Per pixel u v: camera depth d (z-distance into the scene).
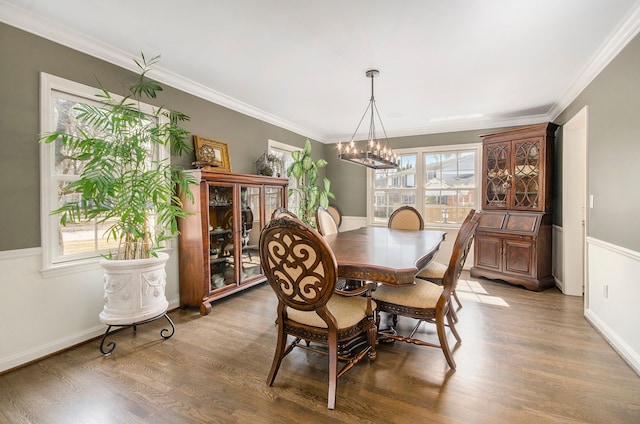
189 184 3.01
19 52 2.06
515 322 2.76
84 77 2.41
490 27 2.15
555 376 1.91
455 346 2.30
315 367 2.04
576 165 3.57
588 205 2.82
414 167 5.43
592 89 2.78
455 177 5.11
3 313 2.01
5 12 1.96
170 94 3.11
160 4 1.93
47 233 2.21
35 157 2.15
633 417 1.54
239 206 3.42
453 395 1.72
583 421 1.51
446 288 2.02
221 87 3.38
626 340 2.15
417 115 4.45
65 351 2.27
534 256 3.73
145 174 2.42
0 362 1.98
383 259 1.95
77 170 2.43
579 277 3.56
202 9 1.98
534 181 3.89
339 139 6.05
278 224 1.51
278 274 1.66
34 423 1.54
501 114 4.39
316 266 1.52
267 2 1.90
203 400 1.70
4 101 2.00
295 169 4.61
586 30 2.18
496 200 4.23
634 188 2.07
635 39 2.06
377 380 1.87
